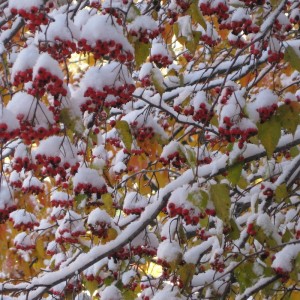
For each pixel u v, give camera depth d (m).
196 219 3.36
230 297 4.70
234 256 4.23
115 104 3.23
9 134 2.63
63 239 4.59
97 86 3.02
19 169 3.21
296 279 3.48
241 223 4.71
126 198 4.43
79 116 2.85
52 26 2.72
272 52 3.24
